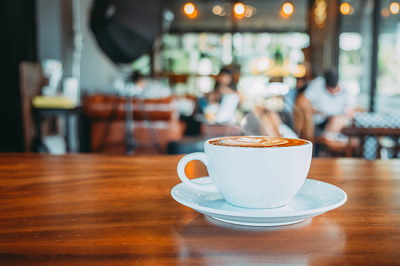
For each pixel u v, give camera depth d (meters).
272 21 10.27
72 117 5.23
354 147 2.49
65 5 5.64
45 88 4.77
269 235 0.37
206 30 10.19
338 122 3.71
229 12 10.20
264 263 0.30
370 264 0.30
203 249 0.34
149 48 4.80
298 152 0.41
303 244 0.35
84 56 6.23
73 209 0.48
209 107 4.65
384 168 0.79
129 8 4.38
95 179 0.68
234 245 0.34
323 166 0.82
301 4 9.96
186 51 10.48
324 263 0.30
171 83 9.77
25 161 0.89
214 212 0.38
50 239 0.36
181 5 10.26
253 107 1.85
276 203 0.43
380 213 0.45
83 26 6.31
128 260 0.31
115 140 4.19
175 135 4.20
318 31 8.50
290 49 10.17
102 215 0.45
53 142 5.06
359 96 7.46
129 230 0.39
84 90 6.08
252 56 10.23
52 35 5.47
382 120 2.96
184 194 0.47
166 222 0.42
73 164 0.85
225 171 0.42
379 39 6.87
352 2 7.55
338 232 0.38
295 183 0.42
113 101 4.17
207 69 10.34
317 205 0.45
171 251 0.33
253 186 0.41
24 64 4.22
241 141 0.46
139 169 0.78
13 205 0.50
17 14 5.07
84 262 0.31
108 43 4.55
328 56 8.04
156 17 4.60
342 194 0.43
